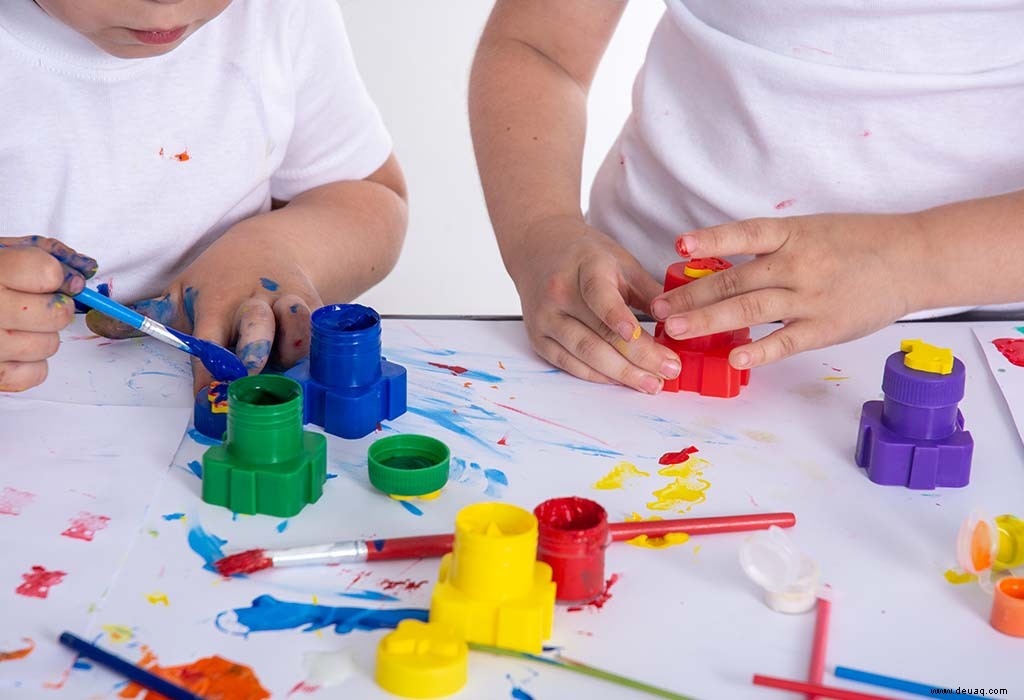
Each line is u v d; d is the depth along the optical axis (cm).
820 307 87
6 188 105
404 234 123
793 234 87
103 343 94
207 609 62
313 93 117
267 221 107
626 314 87
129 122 107
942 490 77
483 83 115
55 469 75
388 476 73
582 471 78
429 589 65
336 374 82
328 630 61
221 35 110
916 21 98
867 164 104
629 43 313
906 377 76
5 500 71
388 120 294
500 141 110
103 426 81
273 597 63
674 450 81
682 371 90
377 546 67
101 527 69
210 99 111
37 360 81
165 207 110
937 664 60
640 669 59
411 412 85
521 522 62
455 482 76
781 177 106
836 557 69
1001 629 62
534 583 61
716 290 88
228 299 94
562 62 117
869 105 101
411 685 56
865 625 63
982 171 103
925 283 88
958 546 67
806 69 100
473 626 60
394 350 96
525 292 98
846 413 87
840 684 58
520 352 97
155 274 112
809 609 64
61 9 85
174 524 70
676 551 69
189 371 90
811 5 99
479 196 282
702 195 109
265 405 72
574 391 90
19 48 100
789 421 86
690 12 107
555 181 107
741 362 86
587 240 97
